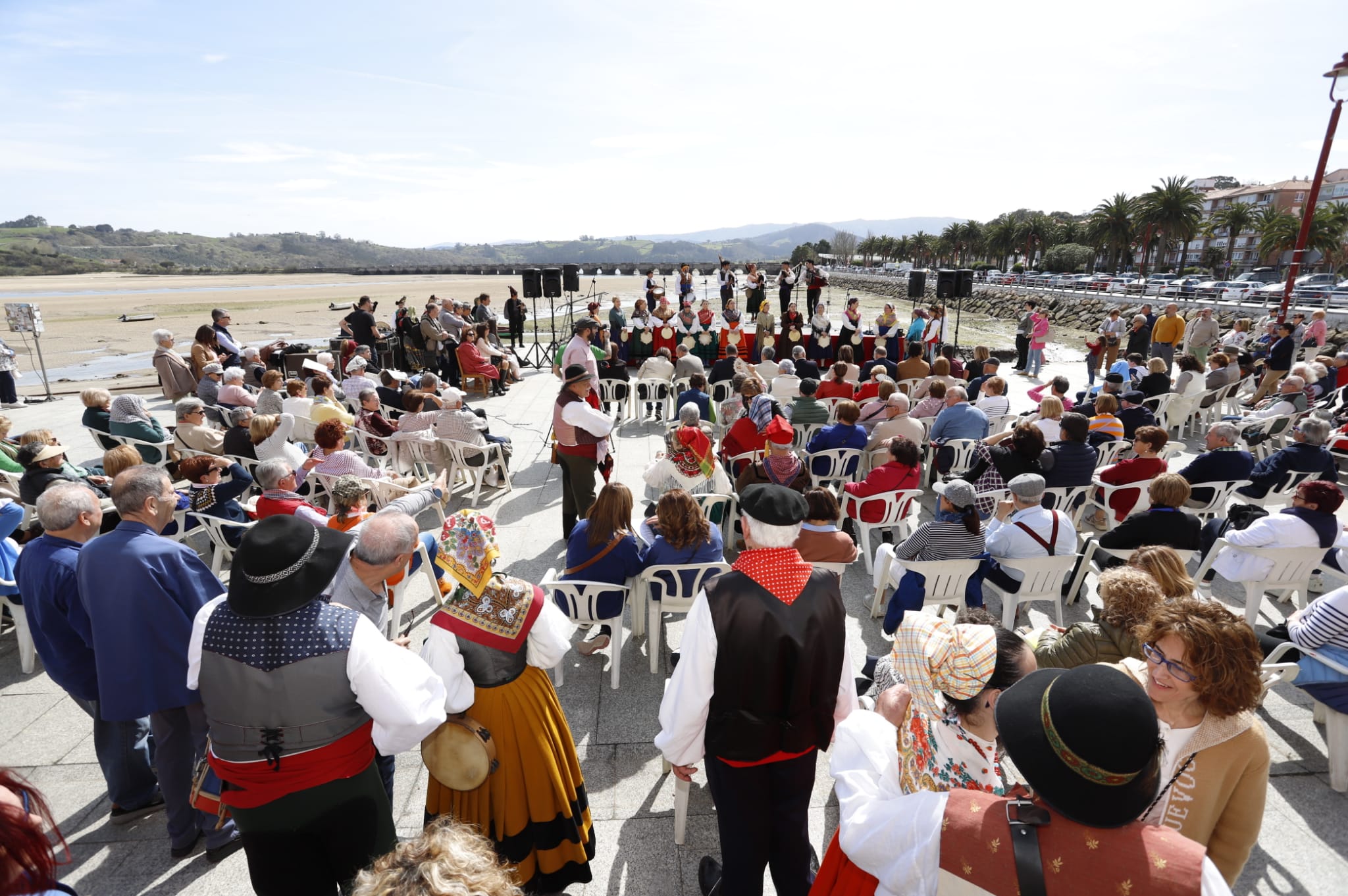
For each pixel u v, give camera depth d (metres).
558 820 2.40
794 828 2.16
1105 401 6.92
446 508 6.83
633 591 4.31
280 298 58.12
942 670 1.54
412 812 3.06
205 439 6.68
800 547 3.89
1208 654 1.62
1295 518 3.92
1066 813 1.11
